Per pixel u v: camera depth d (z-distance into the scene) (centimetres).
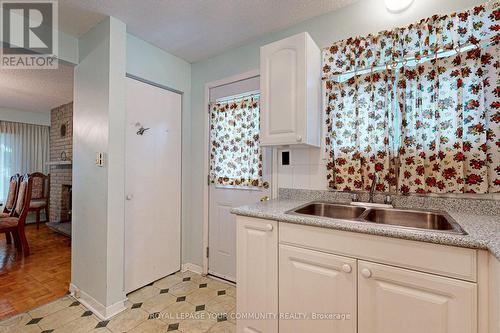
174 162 249
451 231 99
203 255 246
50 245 344
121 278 185
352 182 167
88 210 194
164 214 239
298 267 128
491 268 85
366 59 162
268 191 207
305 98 155
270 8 175
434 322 96
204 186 248
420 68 145
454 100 136
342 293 115
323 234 120
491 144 129
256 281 142
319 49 178
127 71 205
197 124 258
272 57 168
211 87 247
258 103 215
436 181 140
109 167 178
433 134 142
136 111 215
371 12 164
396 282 103
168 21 190
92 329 162
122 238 186
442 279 94
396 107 153
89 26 193
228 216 232
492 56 128
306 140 155
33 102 423
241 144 224
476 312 88
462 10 136
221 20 189
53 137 471
